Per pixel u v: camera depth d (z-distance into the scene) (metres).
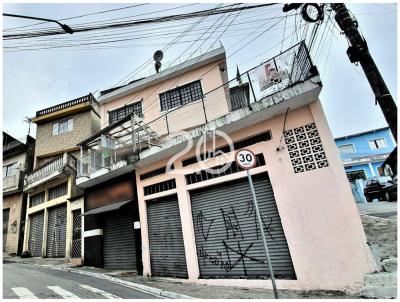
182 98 11.28
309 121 6.50
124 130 10.28
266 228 6.50
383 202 14.16
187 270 7.25
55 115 16.86
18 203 17.17
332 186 5.83
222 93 10.23
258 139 7.17
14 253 15.62
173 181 8.45
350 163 22.50
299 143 6.47
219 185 7.53
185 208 7.77
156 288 6.22
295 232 5.96
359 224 5.39
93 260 10.37
